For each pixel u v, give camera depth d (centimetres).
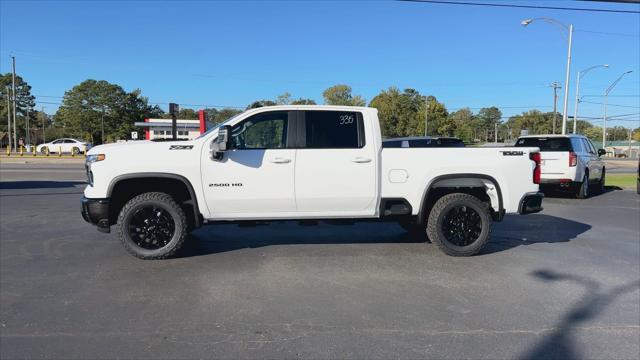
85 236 790
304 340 397
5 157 4016
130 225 629
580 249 723
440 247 668
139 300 489
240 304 479
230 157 631
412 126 9619
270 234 817
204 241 760
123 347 383
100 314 451
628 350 382
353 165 649
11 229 850
